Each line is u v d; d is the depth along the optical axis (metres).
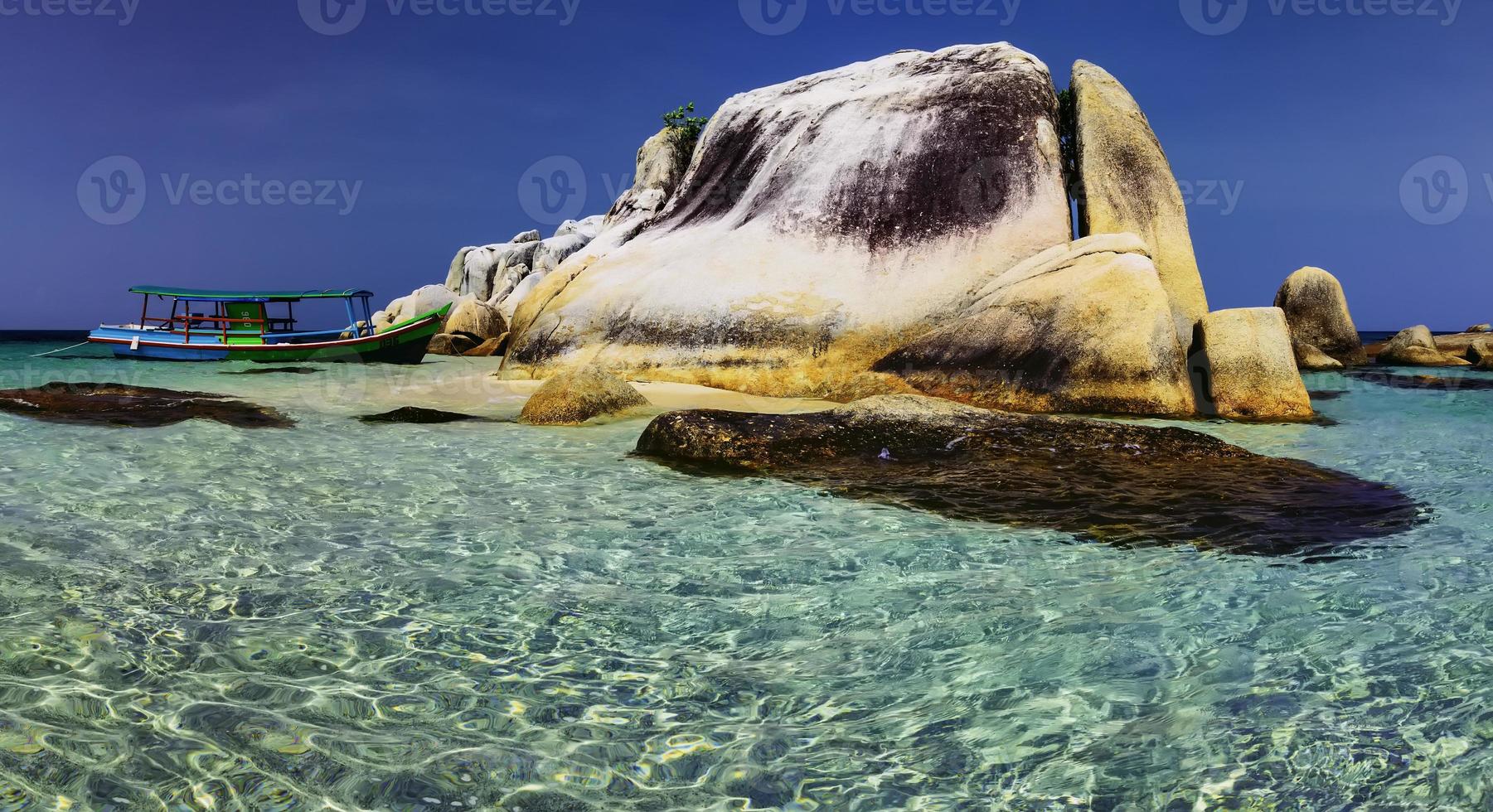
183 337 24.42
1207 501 7.21
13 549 5.51
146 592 4.88
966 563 5.69
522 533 6.30
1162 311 13.35
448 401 14.03
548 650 4.30
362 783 3.08
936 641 4.42
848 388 14.95
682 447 8.87
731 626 4.64
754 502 7.23
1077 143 17.17
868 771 3.23
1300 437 11.17
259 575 5.27
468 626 4.56
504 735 3.46
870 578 5.40
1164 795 3.03
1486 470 8.70
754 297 16.45
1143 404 13.07
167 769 3.12
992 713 3.65
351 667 4.03
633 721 3.60
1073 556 5.84
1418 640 4.29
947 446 8.87
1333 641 4.30
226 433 9.84
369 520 6.59
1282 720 3.51
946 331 14.84
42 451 8.37
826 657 4.25
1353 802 2.95
